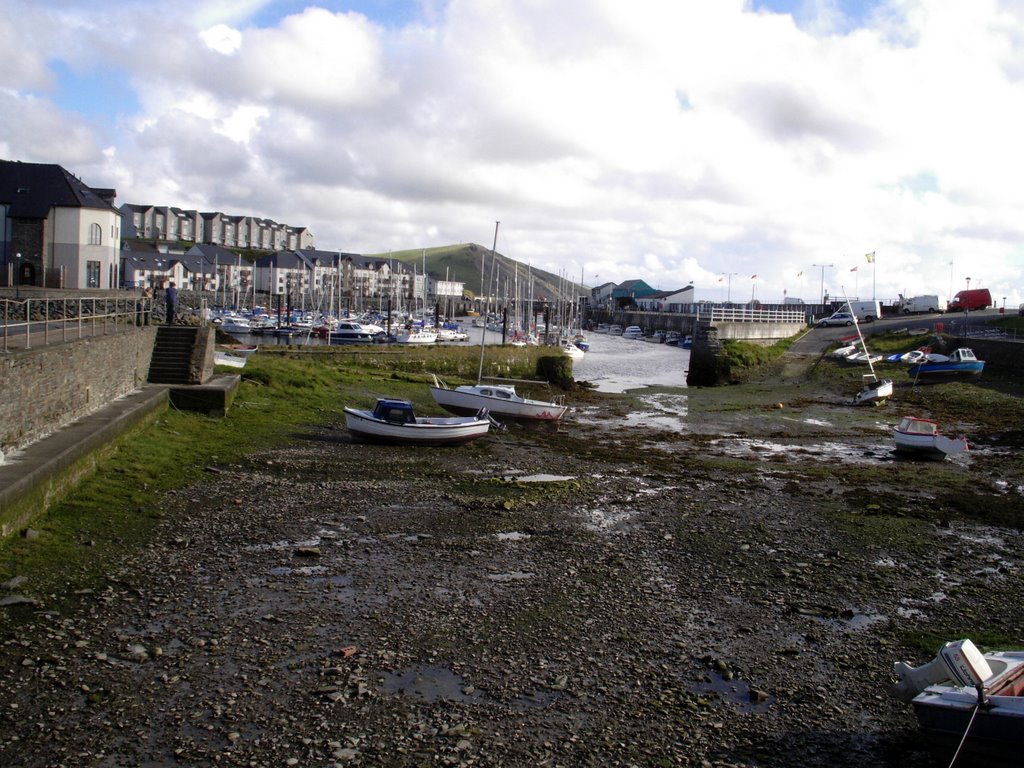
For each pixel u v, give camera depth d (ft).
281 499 59.41
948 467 88.07
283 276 551.18
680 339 386.32
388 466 74.69
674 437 106.83
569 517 59.21
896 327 236.84
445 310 620.90
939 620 41.29
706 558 50.44
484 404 110.83
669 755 27.58
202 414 89.56
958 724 27.68
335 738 27.48
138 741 26.78
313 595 40.75
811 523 60.59
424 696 30.86
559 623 38.83
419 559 47.47
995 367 170.09
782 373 188.65
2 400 50.37
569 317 447.42
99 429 61.00
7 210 195.21
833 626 40.04
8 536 43.52
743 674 34.24
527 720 29.43
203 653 33.47
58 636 34.06
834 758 27.91
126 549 45.62
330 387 123.24
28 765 25.13
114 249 211.82
